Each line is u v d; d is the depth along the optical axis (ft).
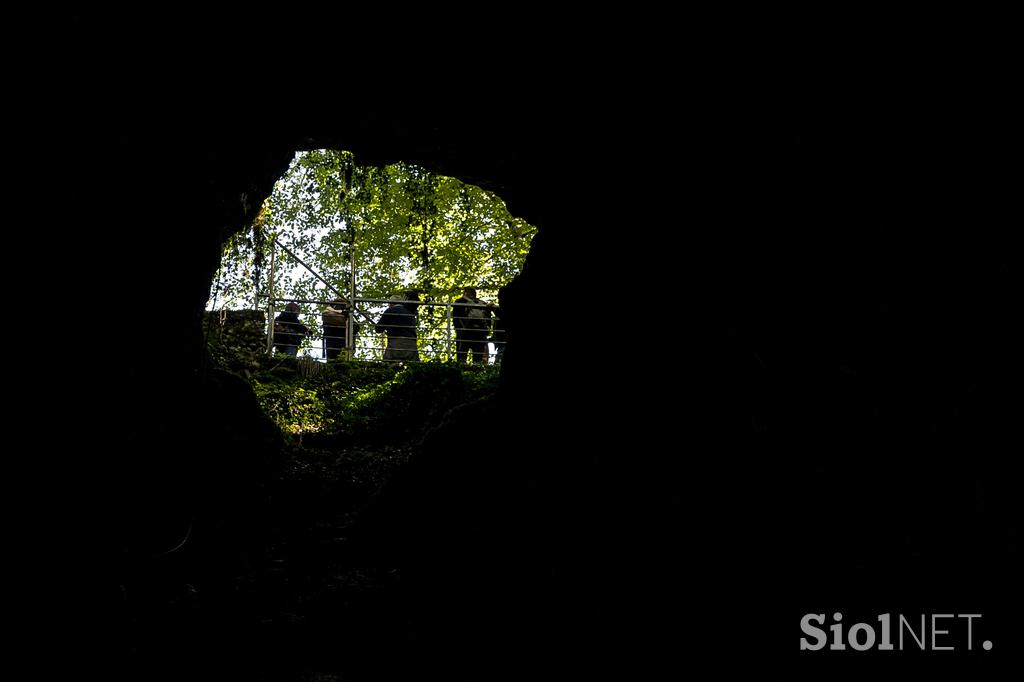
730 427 16.02
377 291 60.08
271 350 46.14
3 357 11.84
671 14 16.03
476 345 51.70
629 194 20.95
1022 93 10.62
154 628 13.58
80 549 13.58
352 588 18.21
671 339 18.63
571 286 24.75
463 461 26.48
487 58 20.39
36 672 10.45
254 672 12.84
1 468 11.42
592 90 19.92
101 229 15.64
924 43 11.91
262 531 23.94
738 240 16.55
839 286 13.74
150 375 19.04
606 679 13.84
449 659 14.71
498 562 20.89
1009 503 10.48
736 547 14.84
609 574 17.60
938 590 11.14
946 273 11.73
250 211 28.22
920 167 12.17
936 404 11.70
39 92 12.93
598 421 21.13
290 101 23.06
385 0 18.21
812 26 13.67
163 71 17.19
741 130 16.24
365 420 39.55
